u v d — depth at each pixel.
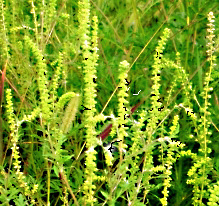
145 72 1.98
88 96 1.69
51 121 1.75
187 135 1.88
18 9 1.96
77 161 1.82
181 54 2.00
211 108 1.91
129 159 1.75
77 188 1.80
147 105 1.88
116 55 2.05
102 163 1.88
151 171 1.76
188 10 2.01
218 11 2.01
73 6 2.03
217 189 1.71
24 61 1.89
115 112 1.92
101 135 1.79
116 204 1.83
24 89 1.88
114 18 2.13
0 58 1.91
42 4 1.88
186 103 1.85
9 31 1.94
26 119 1.75
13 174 1.75
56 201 1.81
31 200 1.76
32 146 1.84
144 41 1.96
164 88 1.95
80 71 1.92
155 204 1.87
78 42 1.89
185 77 1.85
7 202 1.74
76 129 1.79
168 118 1.89
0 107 1.83
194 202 1.78
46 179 1.82
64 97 1.72
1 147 1.82
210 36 1.76
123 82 1.69
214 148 1.88
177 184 1.85
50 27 1.89
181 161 1.86
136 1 2.10
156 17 2.13
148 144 1.72
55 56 1.92
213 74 1.87
